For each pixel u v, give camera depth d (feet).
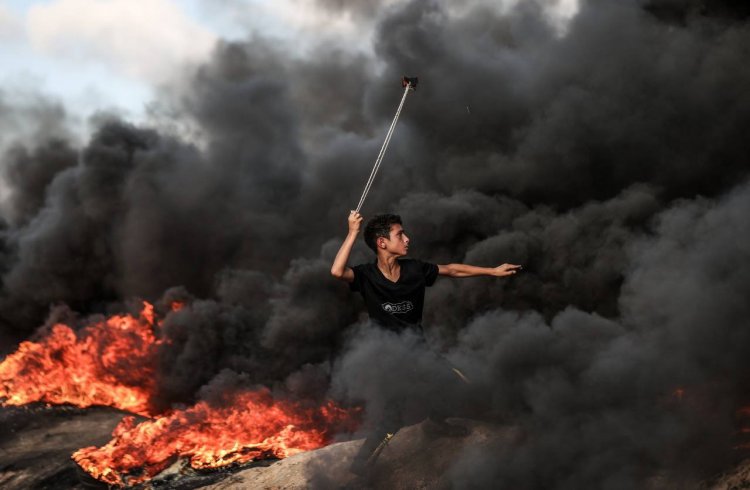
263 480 14.17
